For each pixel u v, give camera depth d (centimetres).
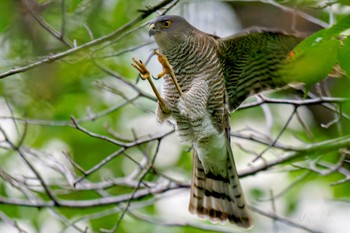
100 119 1440
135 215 1150
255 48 1002
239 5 1431
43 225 1356
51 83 1297
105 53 1166
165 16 1025
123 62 1373
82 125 1430
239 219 1077
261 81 1041
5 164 1320
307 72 710
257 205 1373
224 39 1006
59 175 1337
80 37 1205
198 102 976
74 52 883
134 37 1209
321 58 700
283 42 977
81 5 1188
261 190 1389
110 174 1447
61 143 1440
